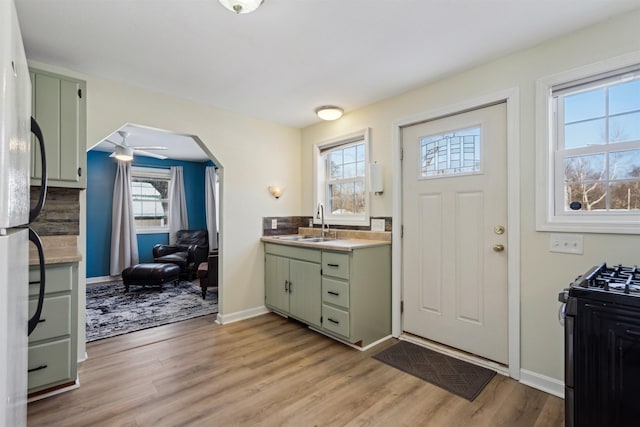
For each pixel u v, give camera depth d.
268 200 3.64
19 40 0.77
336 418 1.72
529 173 2.04
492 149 2.26
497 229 2.23
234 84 2.64
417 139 2.73
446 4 1.62
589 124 1.87
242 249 3.40
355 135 3.24
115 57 2.18
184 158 6.17
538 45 2.00
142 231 5.89
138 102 2.70
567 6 1.63
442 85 2.52
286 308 3.23
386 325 2.83
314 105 3.13
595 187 1.84
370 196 3.08
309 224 3.82
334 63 2.27
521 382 2.06
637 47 1.66
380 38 1.94
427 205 2.65
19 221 0.78
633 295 1.08
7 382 0.63
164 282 4.66
